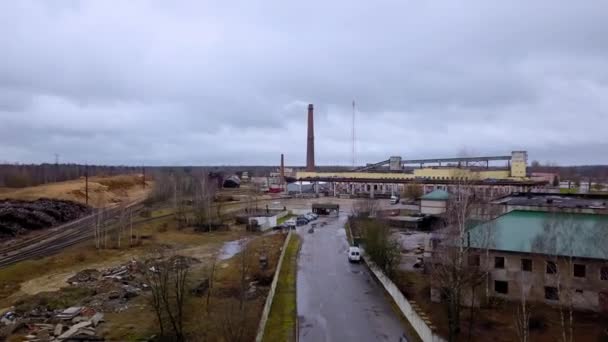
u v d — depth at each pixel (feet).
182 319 121.90
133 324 121.39
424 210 294.05
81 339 112.27
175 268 140.67
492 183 347.56
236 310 119.96
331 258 200.23
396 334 112.47
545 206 159.94
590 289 114.42
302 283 158.71
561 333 103.65
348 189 501.15
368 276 168.35
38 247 218.18
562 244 117.70
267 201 435.94
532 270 122.01
